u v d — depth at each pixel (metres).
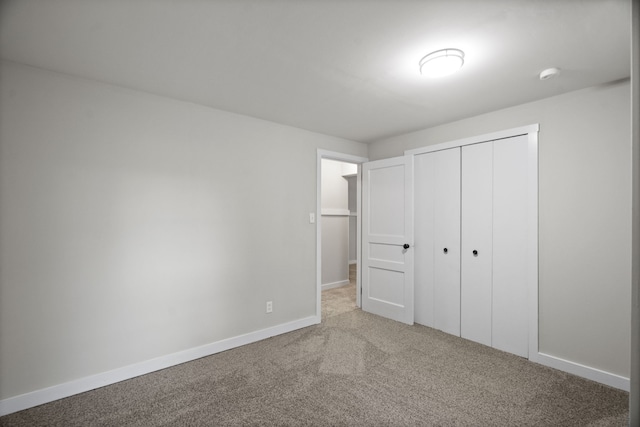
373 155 4.18
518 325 2.79
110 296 2.34
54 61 2.02
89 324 2.26
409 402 2.08
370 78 2.28
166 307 2.60
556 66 2.08
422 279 3.59
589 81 2.31
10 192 2.00
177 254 2.67
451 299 3.30
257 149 3.19
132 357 2.43
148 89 2.48
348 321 3.73
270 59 2.01
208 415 1.96
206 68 2.13
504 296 2.89
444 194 3.37
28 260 2.05
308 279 3.61
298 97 2.64
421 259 3.60
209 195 2.86
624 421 1.89
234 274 3.01
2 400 1.96
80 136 2.24
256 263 3.17
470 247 3.15
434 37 1.76
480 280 3.06
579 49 1.87
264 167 3.24
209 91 2.52
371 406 2.04
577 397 2.14
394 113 3.03
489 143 3.01
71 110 2.21
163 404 2.07
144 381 2.36
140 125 2.50
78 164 2.23
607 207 2.34
